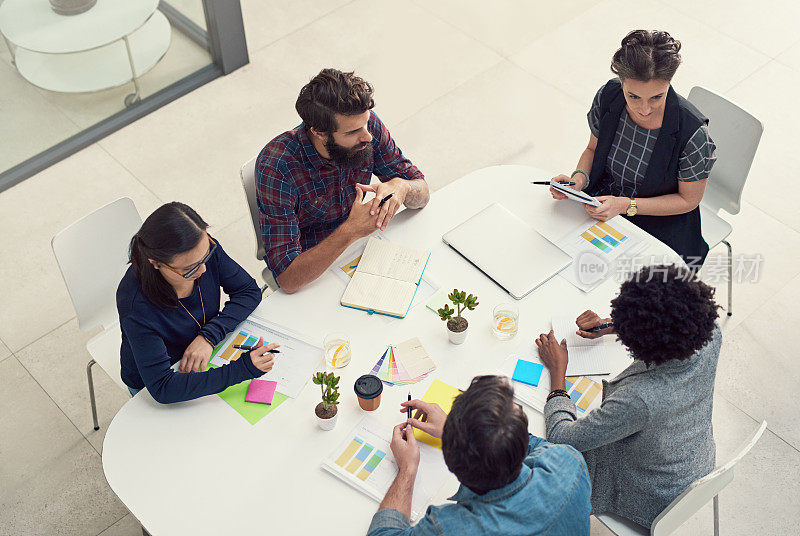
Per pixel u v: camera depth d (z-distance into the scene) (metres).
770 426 2.92
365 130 2.32
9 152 3.70
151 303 2.08
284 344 2.20
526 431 1.58
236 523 1.85
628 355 2.15
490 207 2.54
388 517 1.77
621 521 2.11
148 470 1.94
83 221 2.45
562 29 4.41
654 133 2.59
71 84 3.73
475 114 3.99
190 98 4.07
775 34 4.36
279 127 3.94
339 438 1.99
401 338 2.20
